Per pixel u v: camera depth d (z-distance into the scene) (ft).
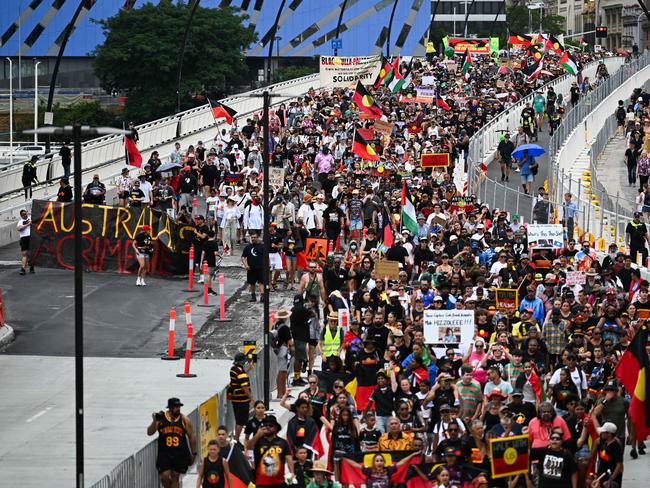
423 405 99.30
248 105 334.03
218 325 152.87
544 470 86.58
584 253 158.92
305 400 93.09
